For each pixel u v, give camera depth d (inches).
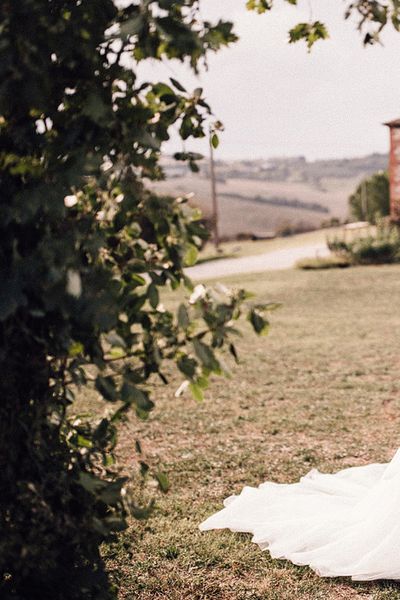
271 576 161.2
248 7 121.4
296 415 304.0
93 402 331.6
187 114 95.0
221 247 1684.3
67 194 82.3
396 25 105.5
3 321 93.0
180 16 90.4
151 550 173.8
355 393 342.3
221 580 159.6
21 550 96.1
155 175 92.1
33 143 90.3
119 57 91.0
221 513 192.5
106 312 83.7
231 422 295.0
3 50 79.4
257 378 384.5
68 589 105.7
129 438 274.7
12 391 96.8
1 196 90.4
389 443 260.4
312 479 219.8
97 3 87.0
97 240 86.6
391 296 719.7
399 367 400.5
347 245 1078.4
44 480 96.5
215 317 91.5
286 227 2317.9
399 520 163.8
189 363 97.7
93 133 90.4
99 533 107.2
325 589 154.8
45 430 103.4
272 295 762.8
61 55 84.6
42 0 82.3
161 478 105.8
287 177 5423.2
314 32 123.1
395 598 149.6
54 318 94.3
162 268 98.1
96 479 92.8
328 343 485.1
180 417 304.5
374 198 1942.7
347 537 169.9
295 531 179.5
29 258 84.0
